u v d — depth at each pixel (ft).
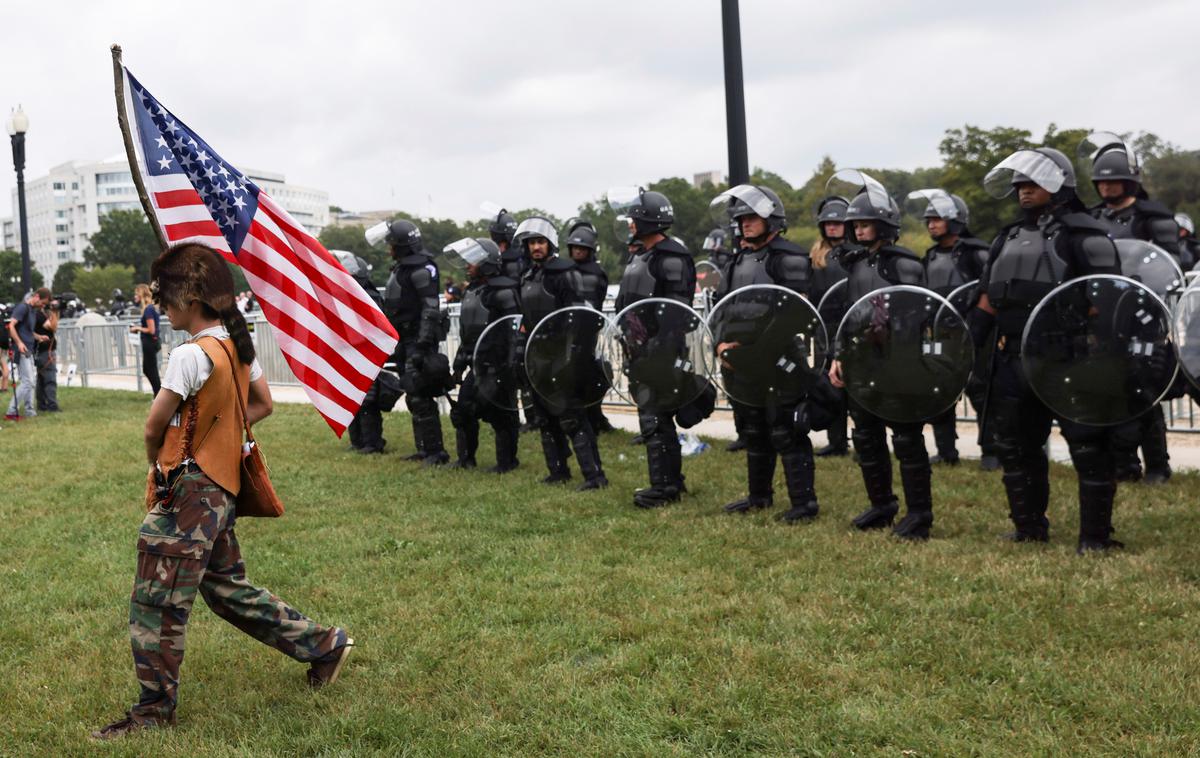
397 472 28.96
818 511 21.30
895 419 18.95
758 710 11.99
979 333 18.56
